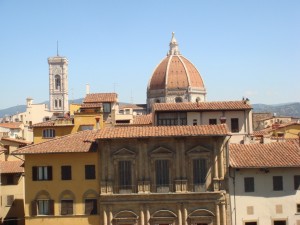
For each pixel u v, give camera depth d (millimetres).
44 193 73938
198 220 71062
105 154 72812
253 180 71750
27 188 74188
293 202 71562
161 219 71312
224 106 93062
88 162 73625
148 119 113875
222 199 70938
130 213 71750
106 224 71875
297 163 70750
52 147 74125
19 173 85125
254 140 91125
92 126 97062
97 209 73188
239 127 92688
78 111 102812
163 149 71875
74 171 73688
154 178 72188
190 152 71812
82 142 75375
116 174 72688
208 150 71562
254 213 71375
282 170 71812
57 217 73250
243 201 71375
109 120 108125
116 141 72688
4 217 84625
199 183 71688
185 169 71750
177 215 71125
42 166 74250
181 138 71750
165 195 71188
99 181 73250
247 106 92688
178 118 91250
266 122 149750
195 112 91438
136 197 71625
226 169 71500
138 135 71438
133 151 72500
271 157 72688
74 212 73312
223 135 70250
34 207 73875
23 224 84750
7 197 85062
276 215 71438
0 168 84938
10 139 106125
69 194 73625
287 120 161625
